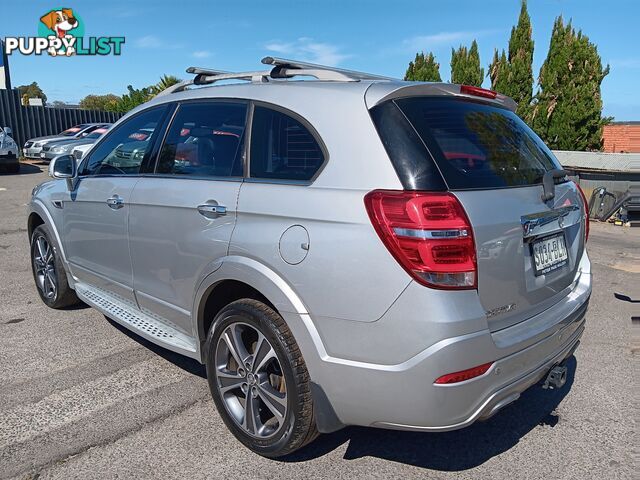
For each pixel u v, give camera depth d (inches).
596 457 117.9
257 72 131.3
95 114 1051.9
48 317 194.4
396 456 117.2
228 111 127.3
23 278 243.3
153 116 151.9
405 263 90.8
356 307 95.0
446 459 116.5
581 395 145.6
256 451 114.5
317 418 103.7
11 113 893.8
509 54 716.7
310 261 99.6
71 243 177.9
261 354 110.9
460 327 90.4
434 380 90.6
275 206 106.9
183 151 135.8
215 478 108.8
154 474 109.5
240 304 112.2
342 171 101.0
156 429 125.1
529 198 108.3
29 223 207.9
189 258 125.0
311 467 112.8
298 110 111.8
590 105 626.8
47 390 141.8
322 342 100.0
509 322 103.2
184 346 132.0
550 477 111.0
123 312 155.0
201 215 121.4
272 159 113.9
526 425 130.4
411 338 90.9
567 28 633.6
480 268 94.2
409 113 102.0
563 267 120.7
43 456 114.2
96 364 157.4
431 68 909.8
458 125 107.3
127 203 145.2
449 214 91.7
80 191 168.2
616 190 433.4
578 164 490.6
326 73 117.7
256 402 114.8
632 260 301.4
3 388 142.6
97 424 126.6
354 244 95.1
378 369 94.3
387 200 93.5
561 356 115.3
